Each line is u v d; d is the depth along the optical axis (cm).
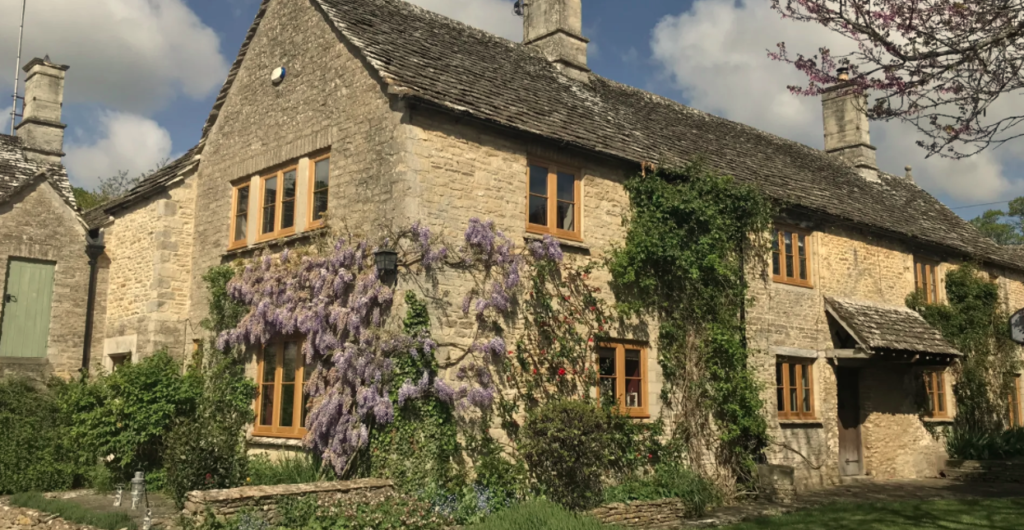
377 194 1108
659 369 1310
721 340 1337
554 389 1165
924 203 2272
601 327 1227
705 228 1356
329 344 1101
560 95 1447
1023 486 1520
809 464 1502
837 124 2281
